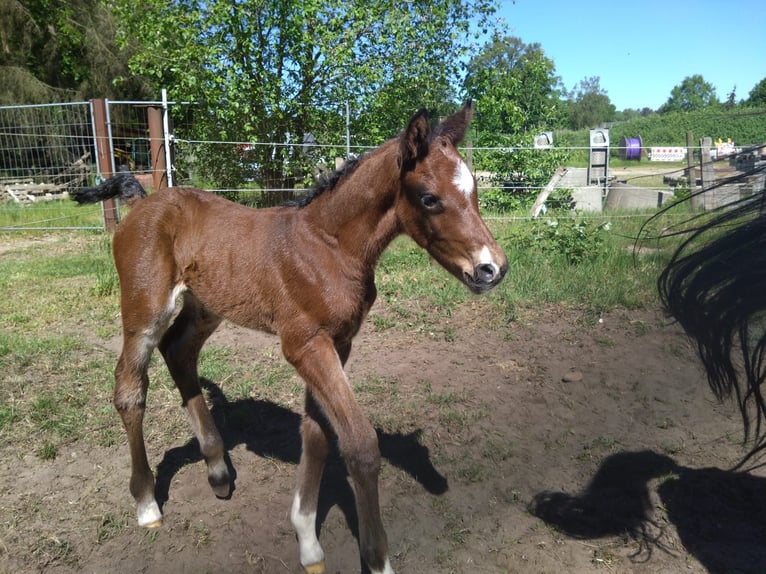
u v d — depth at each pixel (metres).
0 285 6.90
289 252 2.73
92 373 4.62
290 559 2.93
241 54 10.12
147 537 3.01
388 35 10.56
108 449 3.69
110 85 18.86
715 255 2.42
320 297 2.65
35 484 3.34
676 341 5.30
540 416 4.19
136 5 10.56
